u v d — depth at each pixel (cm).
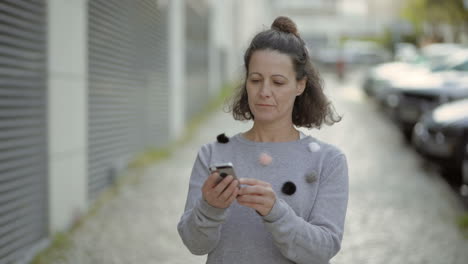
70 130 543
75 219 542
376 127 1213
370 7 4359
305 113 197
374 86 1636
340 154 179
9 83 423
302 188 172
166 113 1069
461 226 521
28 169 458
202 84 1588
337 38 4412
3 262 411
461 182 691
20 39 445
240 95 204
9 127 425
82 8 568
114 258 441
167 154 927
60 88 517
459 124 687
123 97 777
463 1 2206
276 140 182
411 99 1020
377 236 495
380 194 647
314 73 191
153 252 455
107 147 699
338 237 166
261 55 174
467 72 1103
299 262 163
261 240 170
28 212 458
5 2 416
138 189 677
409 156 890
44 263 427
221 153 183
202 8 1543
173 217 558
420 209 584
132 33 817
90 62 622
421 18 2567
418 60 1611
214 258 173
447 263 431
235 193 152
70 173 544
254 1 3288
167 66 1071
